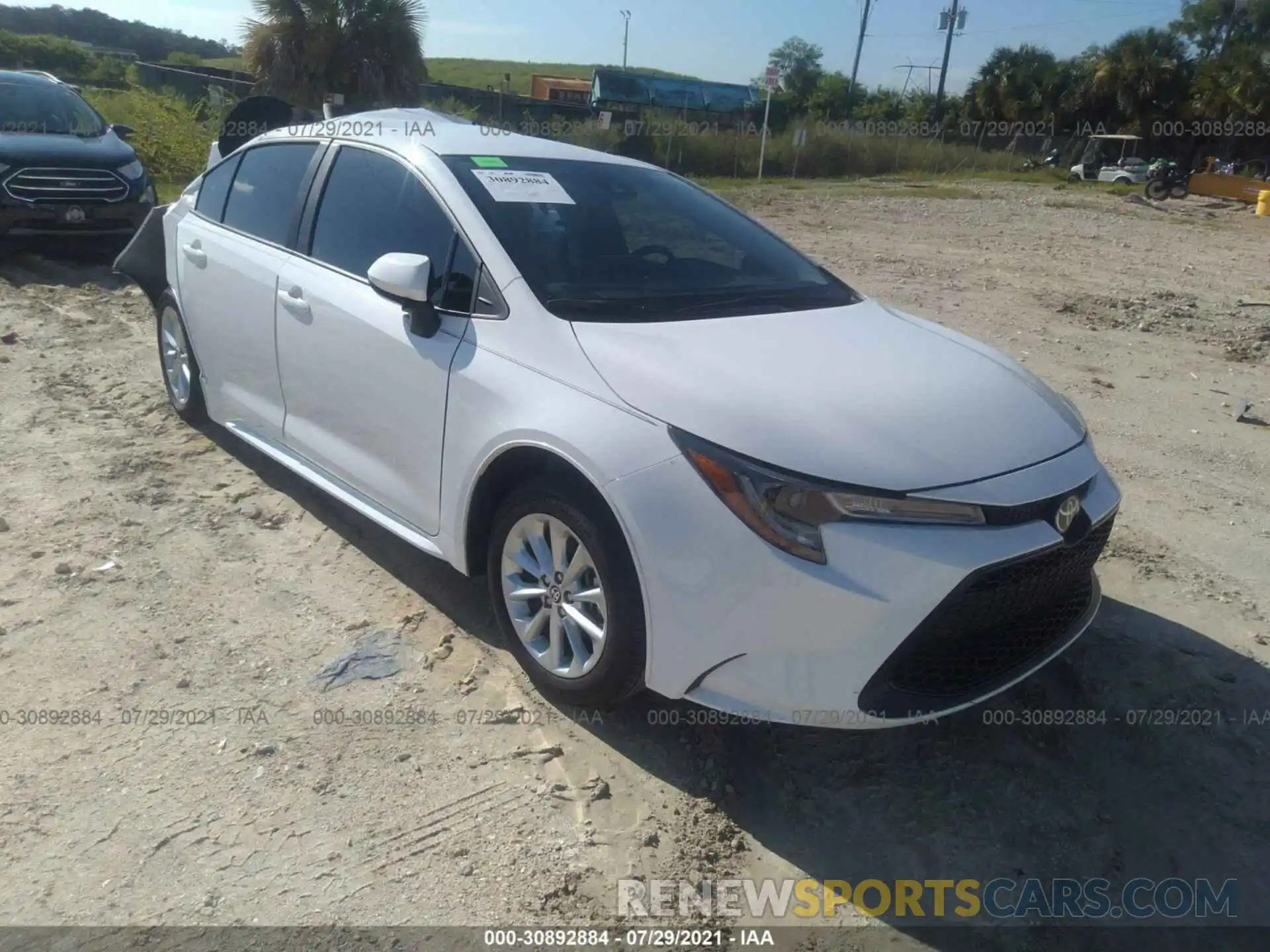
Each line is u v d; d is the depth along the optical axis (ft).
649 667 9.51
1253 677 12.16
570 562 10.22
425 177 12.47
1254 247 56.29
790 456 8.94
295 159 14.82
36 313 24.97
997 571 8.96
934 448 9.37
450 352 11.19
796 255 14.29
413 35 72.43
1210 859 9.38
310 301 13.17
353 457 12.87
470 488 10.92
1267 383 25.58
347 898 8.34
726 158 103.30
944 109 171.12
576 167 13.66
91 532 13.98
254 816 9.13
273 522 14.61
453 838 9.04
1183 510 17.08
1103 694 11.66
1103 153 119.65
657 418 9.37
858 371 10.45
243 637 11.79
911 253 45.73
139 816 9.04
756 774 10.09
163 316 17.92
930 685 9.23
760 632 8.87
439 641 11.93
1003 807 9.84
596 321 10.77
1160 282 40.98
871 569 8.65
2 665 10.99
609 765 10.05
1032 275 40.81
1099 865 9.23
